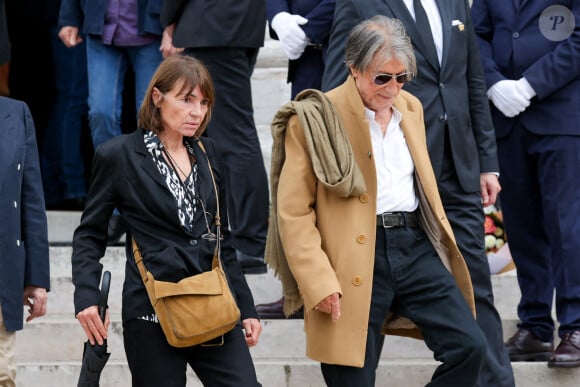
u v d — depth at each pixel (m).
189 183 13.10
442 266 14.17
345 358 13.69
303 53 18.58
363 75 13.85
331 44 16.28
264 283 19.25
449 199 16.33
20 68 24.59
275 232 14.30
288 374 17.55
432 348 14.14
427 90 16.12
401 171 14.22
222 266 13.26
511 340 18.41
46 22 24.41
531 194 18.30
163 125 13.19
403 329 14.97
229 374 12.93
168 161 13.12
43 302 13.95
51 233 22.36
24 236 13.89
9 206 13.62
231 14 18.94
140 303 12.87
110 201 13.14
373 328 14.04
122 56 21.19
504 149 18.23
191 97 12.98
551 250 17.88
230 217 19.53
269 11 18.58
